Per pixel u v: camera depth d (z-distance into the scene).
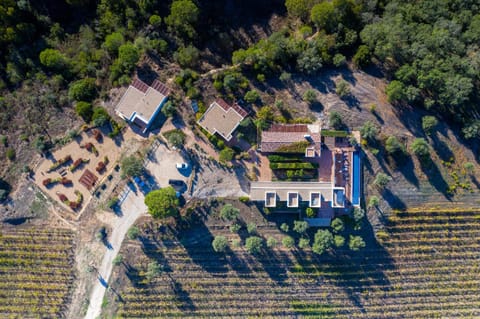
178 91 70.88
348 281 71.38
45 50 70.75
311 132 68.56
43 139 70.44
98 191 70.06
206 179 70.06
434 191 70.62
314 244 67.31
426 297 71.62
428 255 70.94
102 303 70.62
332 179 69.69
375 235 70.50
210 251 70.50
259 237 70.06
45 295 70.88
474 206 70.62
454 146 71.06
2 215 69.94
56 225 70.56
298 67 70.81
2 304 70.94
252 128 70.00
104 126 70.44
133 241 70.12
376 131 69.12
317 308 71.62
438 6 70.94
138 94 68.38
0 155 70.75
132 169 66.50
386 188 70.44
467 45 69.88
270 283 71.38
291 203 67.19
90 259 70.31
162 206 63.97
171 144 69.31
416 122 71.00
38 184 70.19
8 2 69.56
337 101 70.81
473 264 71.12
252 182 68.38
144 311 71.00
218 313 71.56
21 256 70.62
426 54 67.31
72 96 70.44
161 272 70.69
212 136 68.88
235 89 70.88
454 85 66.12
